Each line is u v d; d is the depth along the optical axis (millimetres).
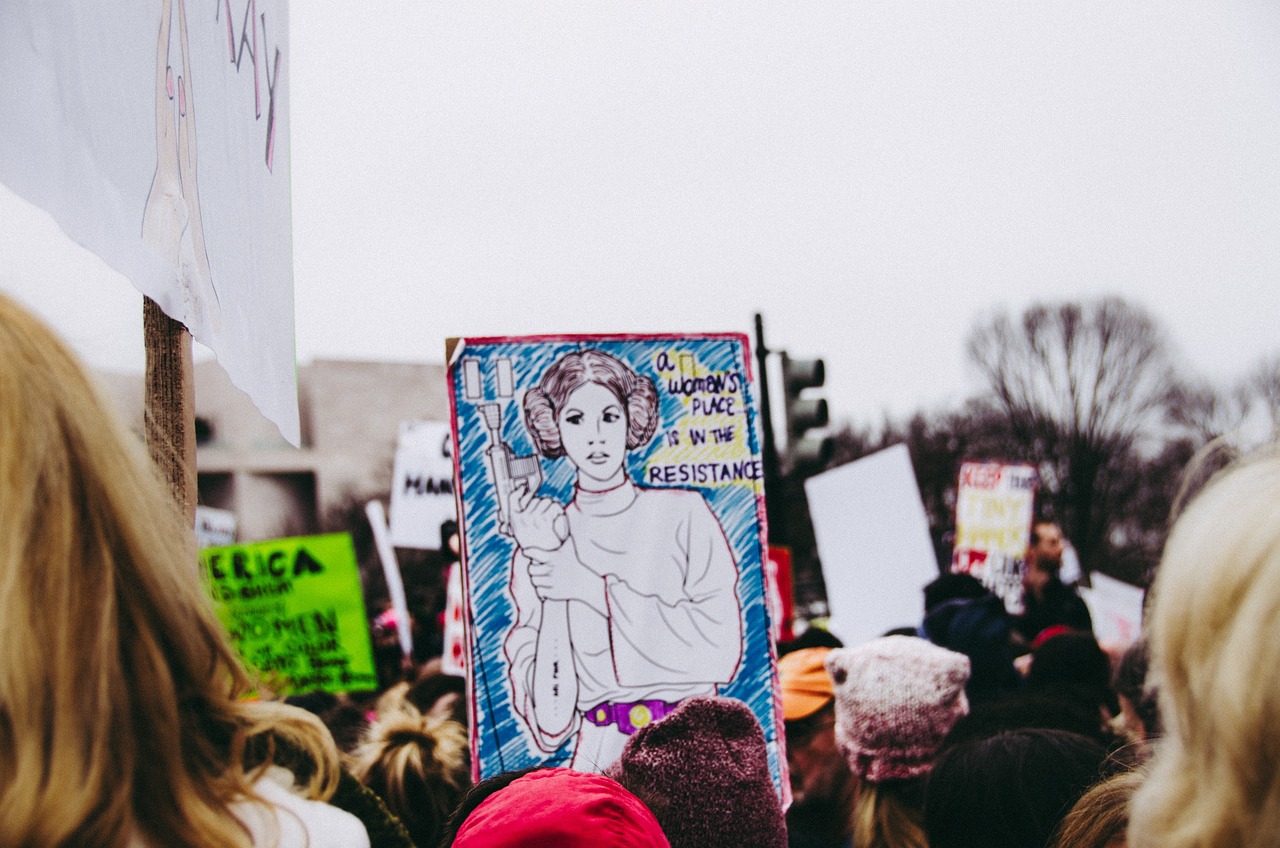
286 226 2271
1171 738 1046
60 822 803
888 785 3139
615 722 2611
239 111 2004
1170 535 1084
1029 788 2143
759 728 2543
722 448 2791
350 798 1314
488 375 2707
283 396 2188
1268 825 896
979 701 3338
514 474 2680
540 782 1667
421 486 5918
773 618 2738
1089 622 5742
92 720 849
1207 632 968
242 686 1077
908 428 30719
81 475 900
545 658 2615
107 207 1441
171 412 1700
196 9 1792
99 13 1465
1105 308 27969
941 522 29875
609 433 2730
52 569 853
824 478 5758
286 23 2354
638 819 1611
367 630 4617
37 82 1317
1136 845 1034
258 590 4617
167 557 964
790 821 3471
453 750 3502
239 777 1015
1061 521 27969
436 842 1961
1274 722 896
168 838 904
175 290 1599
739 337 2836
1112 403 27812
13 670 817
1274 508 968
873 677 3172
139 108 1555
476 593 2619
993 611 3684
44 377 903
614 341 2775
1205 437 27188
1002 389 29172
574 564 2666
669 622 2676
